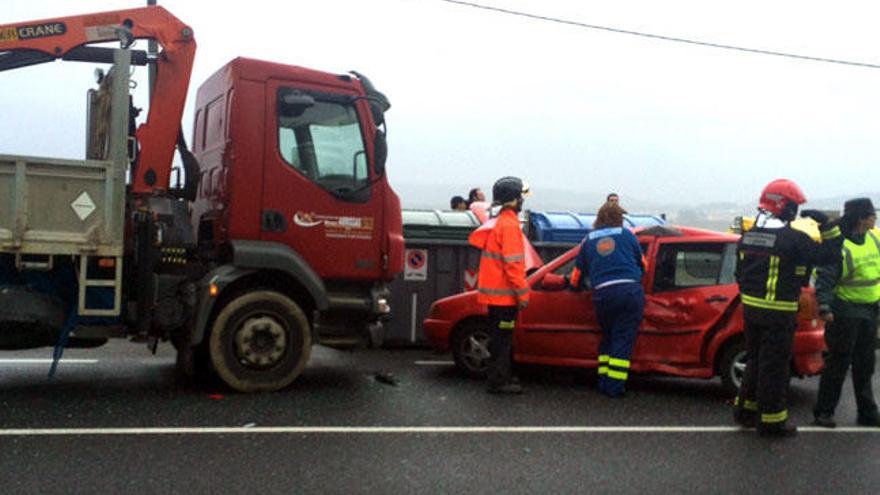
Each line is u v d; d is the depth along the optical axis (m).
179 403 7.14
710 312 7.87
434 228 11.41
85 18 8.05
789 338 6.44
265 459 5.52
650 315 8.12
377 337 8.23
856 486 5.20
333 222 8.02
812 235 6.35
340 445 5.91
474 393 7.93
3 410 6.73
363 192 8.14
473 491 4.98
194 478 5.08
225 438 6.01
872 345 6.86
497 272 7.86
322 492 4.88
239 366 7.62
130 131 7.98
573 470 5.45
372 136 8.22
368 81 8.27
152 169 7.86
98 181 7.25
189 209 7.92
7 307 7.04
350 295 8.22
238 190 7.70
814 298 7.21
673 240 8.23
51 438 5.88
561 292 8.52
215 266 7.98
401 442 6.04
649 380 8.97
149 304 7.57
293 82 7.93
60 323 7.23
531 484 5.14
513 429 6.50
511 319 7.89
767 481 5.29
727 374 7.85
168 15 8.03
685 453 5.92
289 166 7.87
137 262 7.61
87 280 7.24
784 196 6.48
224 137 7.94
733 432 6.57
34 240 7.04
